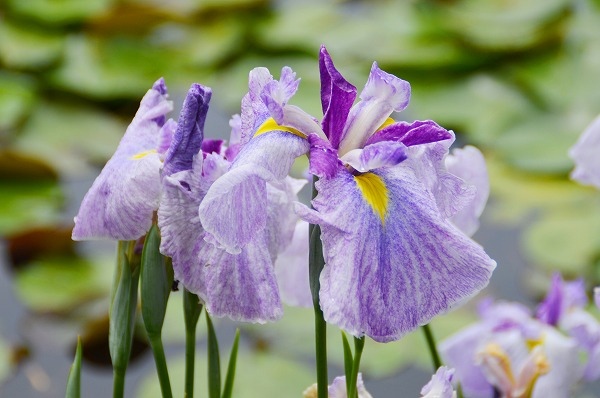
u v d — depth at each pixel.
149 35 3.88
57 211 2.97
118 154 1.27
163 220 1.21
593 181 1.42
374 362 2.26
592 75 3.54
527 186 3.05
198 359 2.28
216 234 1.17
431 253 1.18
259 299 1.20
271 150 1.20
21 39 3.77
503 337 1.47
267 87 1.21
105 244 2.83
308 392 1.28
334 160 1.20
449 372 1.24
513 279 2.69
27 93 3.44
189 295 1.26
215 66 3.79
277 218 1.24
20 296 2.61
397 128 1.21
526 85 3.52
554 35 3.65
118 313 1.27
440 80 3.62
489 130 3.32
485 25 3.79
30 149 3.25
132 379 2.39
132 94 3.57
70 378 1.29
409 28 3.88
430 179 1.21
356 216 1.18
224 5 4.00
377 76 1.22
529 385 1.41
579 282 1.51
